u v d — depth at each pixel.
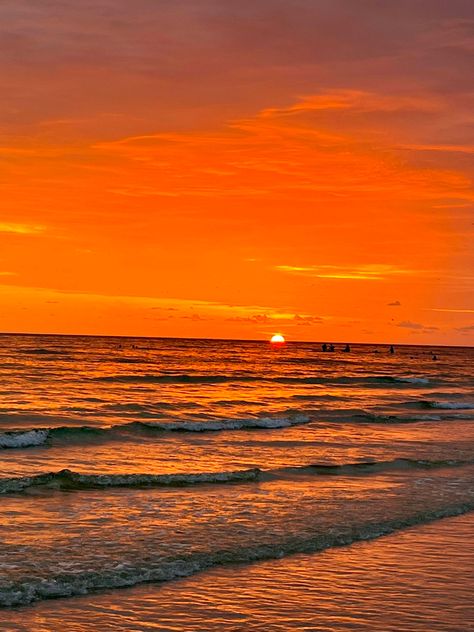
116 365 84.62
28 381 55.22
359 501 18.78
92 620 10.38
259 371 86.00
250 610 11.05
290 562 13.48
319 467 23.44
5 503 17.03
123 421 34.94
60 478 19.58
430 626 10.61
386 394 59.94
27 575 11.95
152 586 11.91
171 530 15.22
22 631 9.84
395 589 12.19
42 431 28.17
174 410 40.22
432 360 161.88
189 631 10.16
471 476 22.97
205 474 21.02
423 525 16.61
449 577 12.93
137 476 20.30
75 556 13.10
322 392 58.84
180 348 174.00
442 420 41.94
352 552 14.28
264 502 18.25
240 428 34.22
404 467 24.22
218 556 13.56
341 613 11.02
